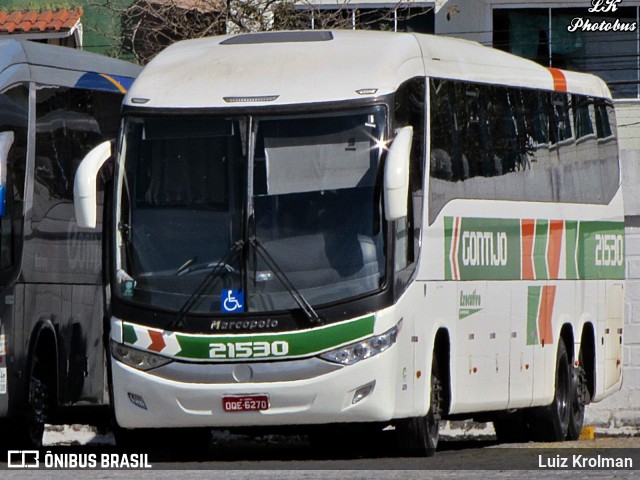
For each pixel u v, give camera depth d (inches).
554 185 1587.1
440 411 1294.3
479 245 1370.6
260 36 1295.5
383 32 1325.0
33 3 2775.6
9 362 1289.4
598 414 2204.7
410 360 1190.9
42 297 1359.5
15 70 1333.7
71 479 1027.3
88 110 1478.8
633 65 3088.1
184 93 1210.6
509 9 3068.4
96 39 2783.0
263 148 1182.3
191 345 1152.8
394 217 1134.4
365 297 1147.3
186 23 2517.2
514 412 1631.4
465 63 1385.3
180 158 1194.0
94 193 1178.6
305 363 1141.1
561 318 1599.4
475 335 1357.0
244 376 1145.4
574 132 1668.3
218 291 1159.6
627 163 2175.2
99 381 1502.2
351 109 1179.9
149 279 1175.6
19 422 1332.4
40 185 1360.7
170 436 1321.4
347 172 1171.3
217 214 1177.4
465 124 1359.5
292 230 1163.9
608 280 1775.3
